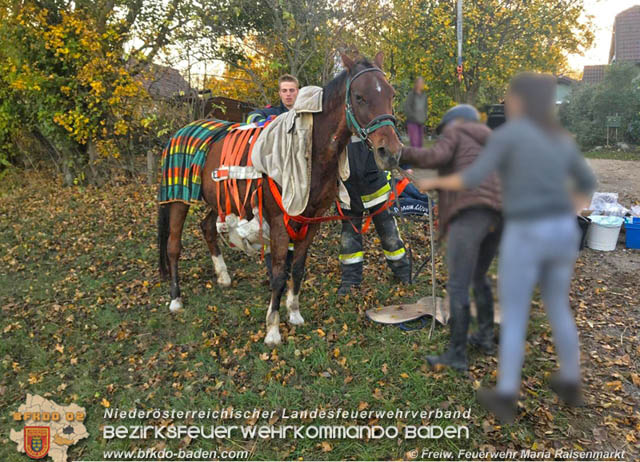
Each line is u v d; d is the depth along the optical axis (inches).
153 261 231.1
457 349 76.4
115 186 375.2
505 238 63.4
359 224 189.6
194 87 372.8
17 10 351.3
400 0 361.1
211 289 197.3
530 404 123.6
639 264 219.6
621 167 475.5
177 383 139.9
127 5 360.5
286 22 308.7
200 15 334.3
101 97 359.9
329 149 136.8
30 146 414.6
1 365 153.3
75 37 356.5
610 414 122.0
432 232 135.9
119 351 158.6
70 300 195.3
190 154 171.3
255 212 149.9
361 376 138.6
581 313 173.0
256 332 164.2
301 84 339.6
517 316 62.6
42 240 266.1
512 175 61.6
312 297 185.6
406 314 165.6
